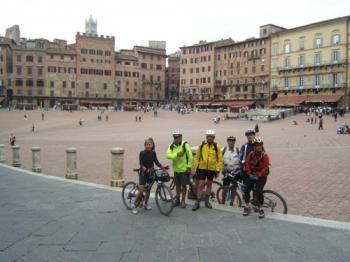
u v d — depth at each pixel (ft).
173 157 37.22
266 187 56.29
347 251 25.95
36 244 28.12
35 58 452.76
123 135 188.14
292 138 144.15
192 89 488.44
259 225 31.65
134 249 26.91
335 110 280.10
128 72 503.20
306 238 28.45
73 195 44.47
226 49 447.83
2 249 27.17
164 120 299.58
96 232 30.66
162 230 30.94
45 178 57.93
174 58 561.02
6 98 447.83
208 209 36.81
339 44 330.54
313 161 81.76
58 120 304.50
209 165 36.65
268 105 392.27
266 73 398.83
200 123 267.18
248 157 34.65
